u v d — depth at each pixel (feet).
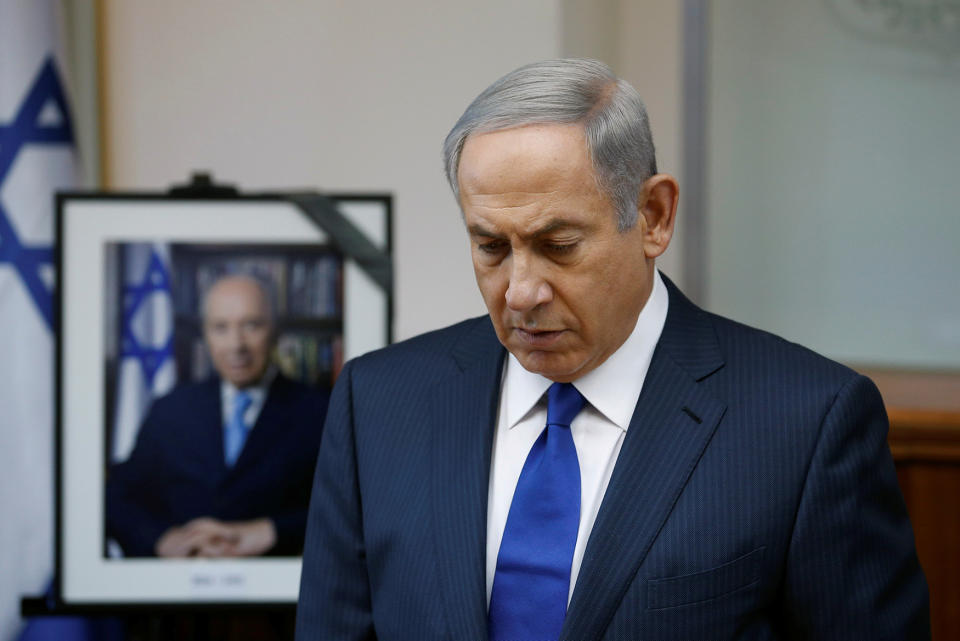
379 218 12.42
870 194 17.02
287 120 17.43
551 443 7.57
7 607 14.46
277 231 12.47
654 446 7.36
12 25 14.93
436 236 17.40
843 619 7.07
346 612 8.30
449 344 8.64
